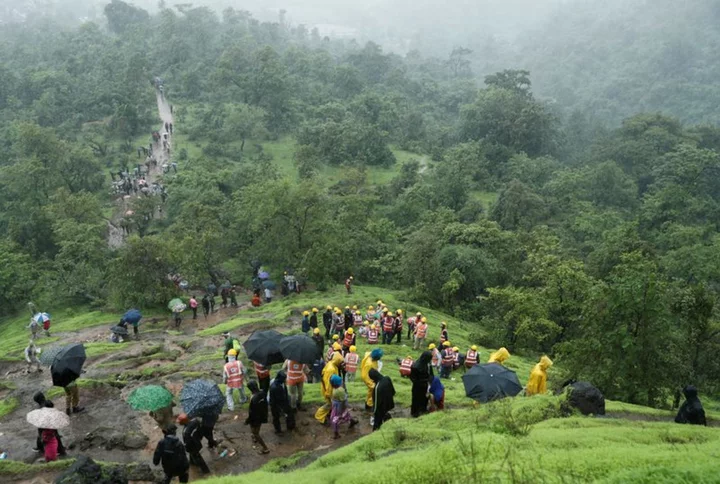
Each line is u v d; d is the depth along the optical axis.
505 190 72.19
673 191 69.56
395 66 161.00
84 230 51.16
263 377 17.92
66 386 17.89
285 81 106.50
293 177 82.88
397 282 49.69
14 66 122.44
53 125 95.75
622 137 95.44
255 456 15.08
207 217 51.84
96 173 73.38
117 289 41.47
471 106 106.56
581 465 9.21
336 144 92.94
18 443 16.45
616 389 20.98
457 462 9.87
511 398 15.52
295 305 37.00
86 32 139.38
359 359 25.22
